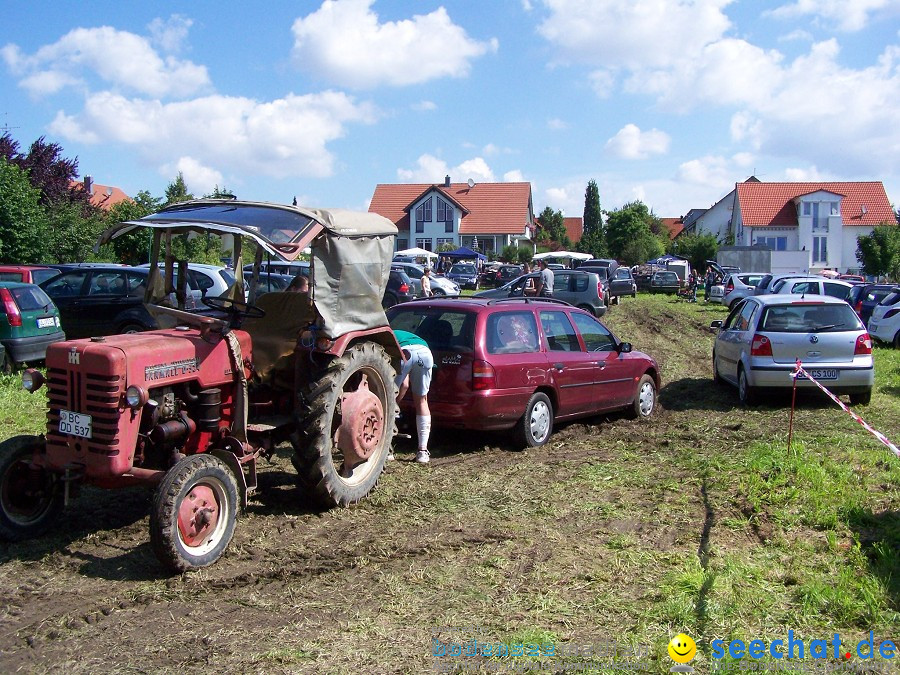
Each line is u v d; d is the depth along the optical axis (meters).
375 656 4.13
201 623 4.50
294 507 6.54
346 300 6.44
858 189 69.50
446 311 8.68
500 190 72.31
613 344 10.29
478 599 4.81
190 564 5.16
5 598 4.82
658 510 6.52
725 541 5.82
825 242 67.12
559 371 9.09
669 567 5.33
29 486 5.75
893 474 7.39
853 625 4.51
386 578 5.11
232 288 6.57
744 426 9.92
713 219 79.88
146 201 34.78
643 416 10.68
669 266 50.16
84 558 5.43
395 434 7.38
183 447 5.67
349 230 6.41
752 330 11.52
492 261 63.34
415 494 6.92
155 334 5.76
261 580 5.08
